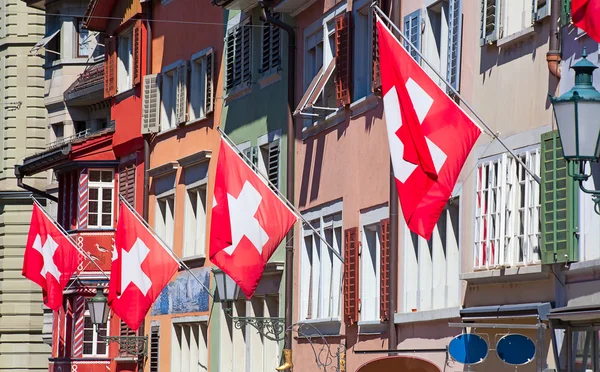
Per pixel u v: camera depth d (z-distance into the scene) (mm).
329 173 39562
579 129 20781
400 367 27500
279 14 43625
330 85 40094
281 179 43438
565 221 26188
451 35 31531
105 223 59625
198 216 51000
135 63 56875
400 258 34281
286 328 42094
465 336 26953
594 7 23234
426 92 25391
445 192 25375
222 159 36219
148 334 54656
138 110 56656
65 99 69438
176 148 53156
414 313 33000
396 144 25641
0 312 76688
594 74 25922
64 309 60750
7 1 78688
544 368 25484
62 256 55250
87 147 59625
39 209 55188
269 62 44500
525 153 27875
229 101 48281
